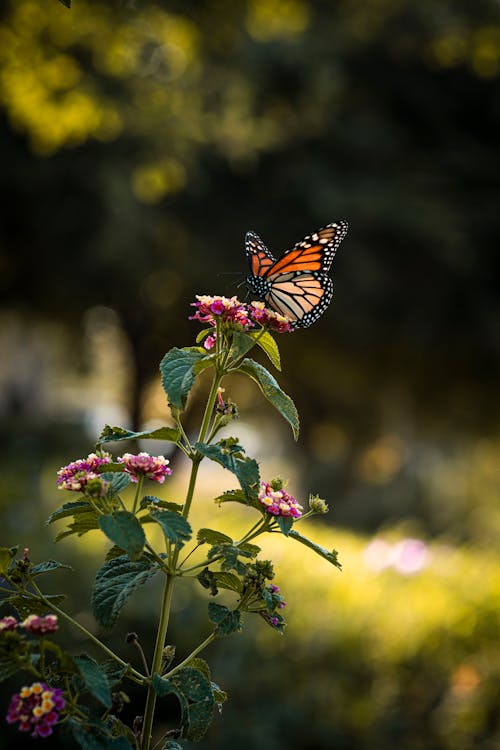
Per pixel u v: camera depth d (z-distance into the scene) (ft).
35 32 28.99
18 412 99.35
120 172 49.03
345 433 77.56
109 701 6.33
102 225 53.72
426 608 20.39
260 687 18.86
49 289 61.52
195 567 7.34
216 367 7.63
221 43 32.89
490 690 18.67
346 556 25.84
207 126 43.73
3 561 7.38
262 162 57.88
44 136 33.88
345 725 18.70
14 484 27.86
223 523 27.48
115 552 7.65
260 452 92.58
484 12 45.78
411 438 73.41
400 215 56.70
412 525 53.16
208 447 7.23
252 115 50.31
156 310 64.95
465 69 57.47
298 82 53.21
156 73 37.19
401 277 60.23
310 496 7.63
